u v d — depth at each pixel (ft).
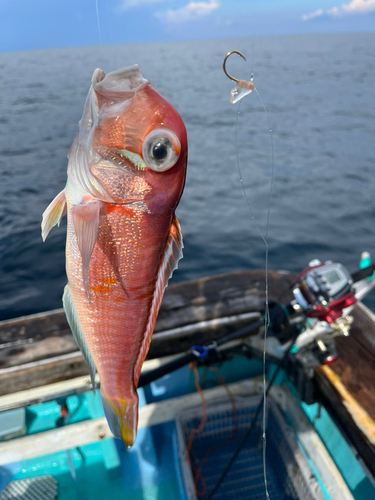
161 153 0.80
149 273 0.91
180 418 2.20
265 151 12.60
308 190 8.80
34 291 5.16
